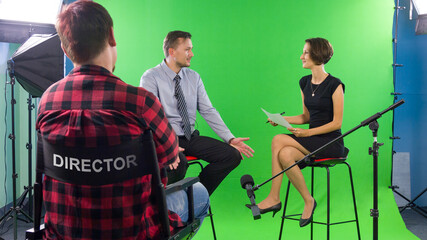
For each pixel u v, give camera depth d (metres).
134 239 1.09
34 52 2.89
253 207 2.14
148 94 1.10
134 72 3.39
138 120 1.07
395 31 3.47
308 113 2.88
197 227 1.41
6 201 3.52
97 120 1.04
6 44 3.54
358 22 3.41
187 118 2.76
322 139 2.53
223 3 3.41
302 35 3.41
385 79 3.44
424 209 3.68
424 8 3.40
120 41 3.39
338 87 2.61
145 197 1.10
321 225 3.20
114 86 1.07
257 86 3.42
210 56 3.42
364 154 3.43
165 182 1.21
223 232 3.13
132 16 3.38
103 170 1.04
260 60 3.41
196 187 1.56
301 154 2.53
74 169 1.05
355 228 3.14
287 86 3.42
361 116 3.44
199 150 2.70
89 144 1.04
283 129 3.41
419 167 3.74
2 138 3.46
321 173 3.41
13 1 3.28
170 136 1.16
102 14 1.12
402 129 3.74
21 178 3.78
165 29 3.39
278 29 3.42
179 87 2.79
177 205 1.42
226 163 2.67
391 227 3.18
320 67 2.71
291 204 3.36
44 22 3.35
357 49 3.42
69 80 1.10
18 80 2.95
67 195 1.08
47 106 1.10
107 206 1.06
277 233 3.10
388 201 3.38
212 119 2.89
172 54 2.79
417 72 3.70
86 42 1.09
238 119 3.43
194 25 3.41
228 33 3.42
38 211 1.17
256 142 3.42
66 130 1.05
